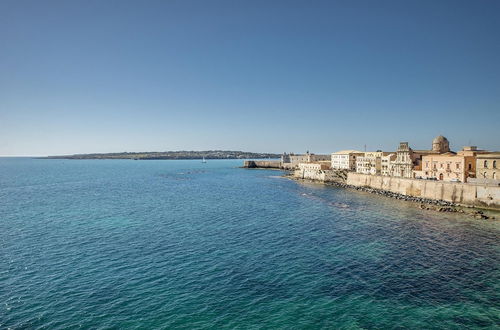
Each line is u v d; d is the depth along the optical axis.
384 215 81.50
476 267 45.53
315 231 65.19
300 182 177.25
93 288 38.97
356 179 149.75
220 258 49.19
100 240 58.16
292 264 46.91
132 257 49.38
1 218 77.88
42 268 44.94
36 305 35.06
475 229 66.38
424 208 90.88
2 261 47.47
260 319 32.84
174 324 31.88
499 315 33.44
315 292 38.38
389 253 51.50
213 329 31.16
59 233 62.97
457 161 105.94
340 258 49.34
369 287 39.59
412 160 129.75
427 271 44.22
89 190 139.38
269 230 66.06
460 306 35.19
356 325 31.91
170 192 132.25
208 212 86.31
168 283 40.47
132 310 34.19
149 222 73.44
